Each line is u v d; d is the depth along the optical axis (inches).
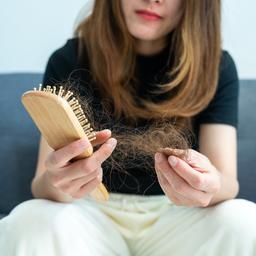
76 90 28.7
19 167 36.1
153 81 31.1
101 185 22.9
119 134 27.6
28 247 21.7
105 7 31.0
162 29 29.0
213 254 23.1
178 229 25.5
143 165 28.2
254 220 22.7
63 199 25.3
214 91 30.5
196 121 31.4
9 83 38.4
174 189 21.6
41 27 41.6
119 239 26.7
